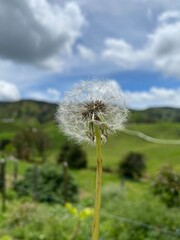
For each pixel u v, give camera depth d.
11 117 164.38
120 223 14.94
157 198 20.61
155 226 14.48
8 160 38.44
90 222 15.12
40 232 14.62
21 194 24.98
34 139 57.88
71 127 1.54
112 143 75.19
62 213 17.75
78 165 50.31
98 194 1.45
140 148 73.44
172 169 22.09
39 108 178.38
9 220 15.54
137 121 107.88
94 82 1.62
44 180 25.25
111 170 48.34
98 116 1.53
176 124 97.69
